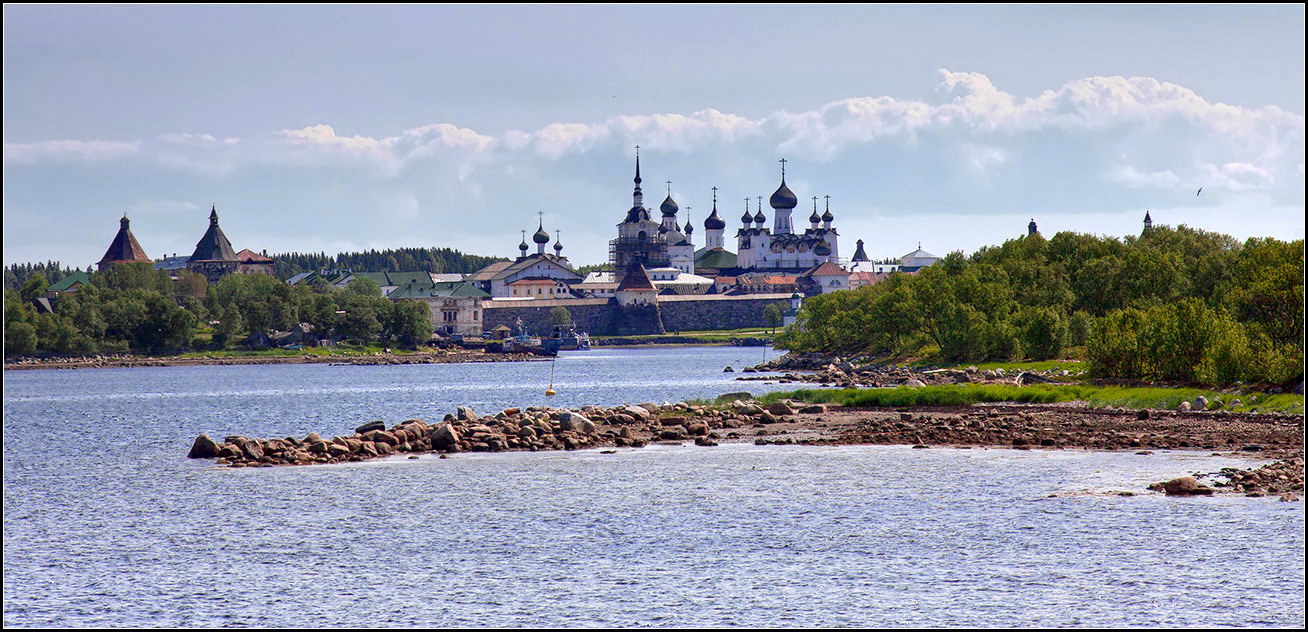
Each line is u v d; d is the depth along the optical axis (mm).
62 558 86250
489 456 132375
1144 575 76562
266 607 74125
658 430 147500
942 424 147875
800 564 82000
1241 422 140625
